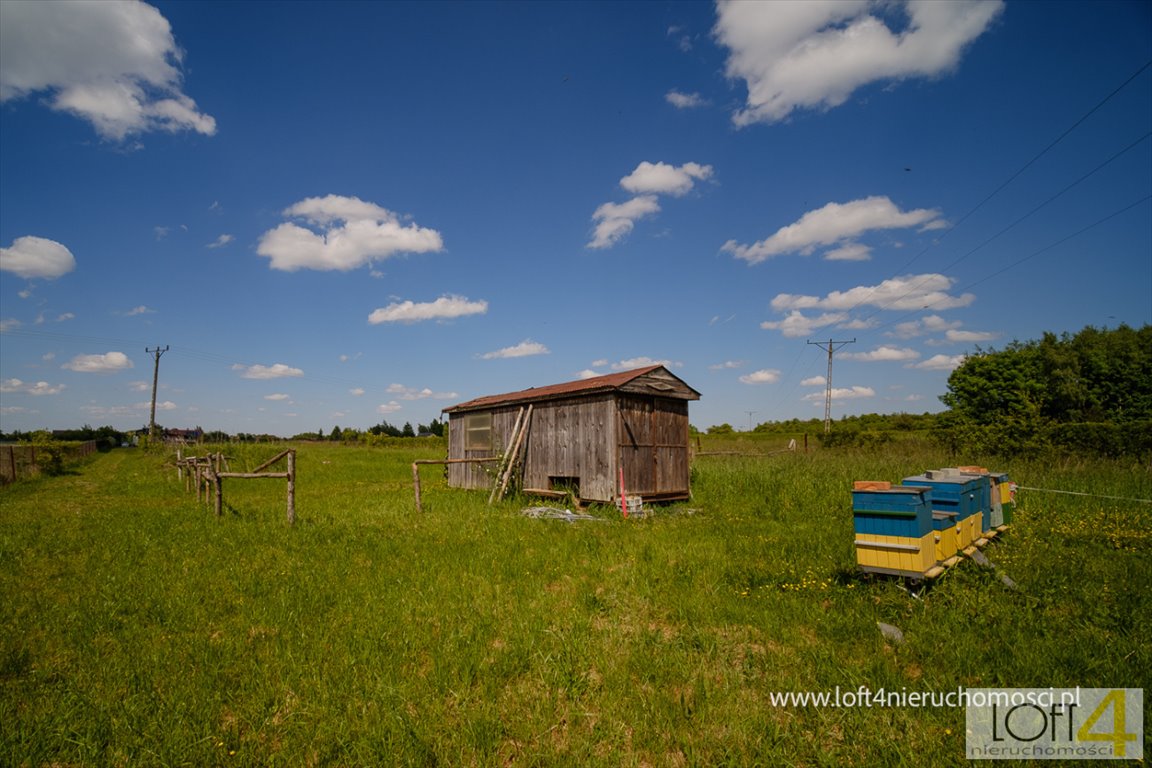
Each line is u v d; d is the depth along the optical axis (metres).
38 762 3.74
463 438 20.83
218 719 4.24
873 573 6.66
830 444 34.94
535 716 4.28
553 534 10.77
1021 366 29.16
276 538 10.32
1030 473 16.39
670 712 4.32
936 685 4.55
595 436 15.02
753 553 9.08
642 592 7.07
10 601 6.77
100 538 10.46
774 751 3.83
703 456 27.55
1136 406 27.05
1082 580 7.03
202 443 47.06
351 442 58.78
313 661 5.11
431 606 6.52
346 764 3.76
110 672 4.93
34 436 31.75
